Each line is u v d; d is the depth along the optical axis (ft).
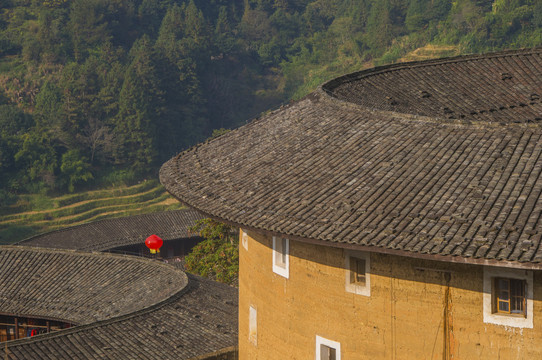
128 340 168.55
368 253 95.14
